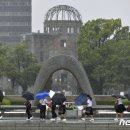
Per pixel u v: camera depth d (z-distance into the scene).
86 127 71.69
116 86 196.50
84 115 90.06
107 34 197.75
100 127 71.62
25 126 72.00
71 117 90.81
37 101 103.06
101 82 198.12
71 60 106.44
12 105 119.69
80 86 106.12
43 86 106.81
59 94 84.12
